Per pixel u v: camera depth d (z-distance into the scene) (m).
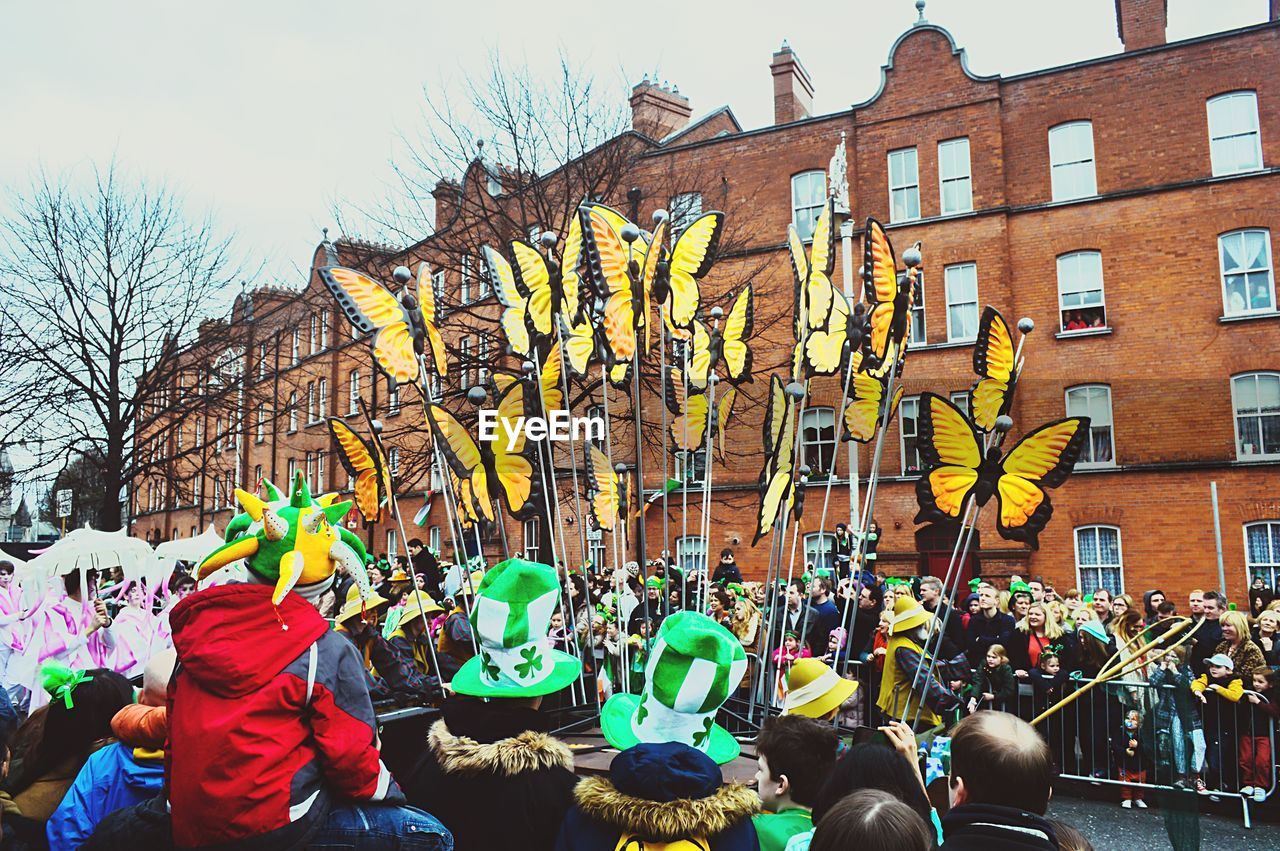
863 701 9.27
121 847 3.02
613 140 19.61
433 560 14.91
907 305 5.93
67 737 3.90
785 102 28.92
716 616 10.42
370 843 2.95
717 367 7.08
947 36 24.25
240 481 37.81
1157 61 22.48
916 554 22.31
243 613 2.89
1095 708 8.60
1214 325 21.31
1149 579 20.88
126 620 9.86
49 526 31.16
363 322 5.60
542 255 6.27
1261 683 7.96
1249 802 8.02
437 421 5.76
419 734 5.16
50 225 19.89
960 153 24.02
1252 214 21.31
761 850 3.21
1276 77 21.62
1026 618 9.09
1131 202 22.33
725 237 22.70
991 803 2.70
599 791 3.00
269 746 2.78
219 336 21.64
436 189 19.77
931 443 5.66
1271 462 20.27
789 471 6.16
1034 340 22.75
